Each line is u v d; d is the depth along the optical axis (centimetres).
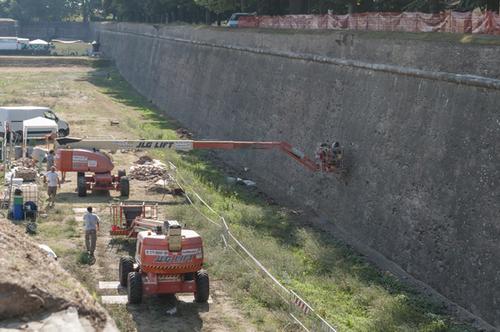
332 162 2995
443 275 2258
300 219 3109
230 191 3466
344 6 4978
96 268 2109
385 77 2856
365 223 2800
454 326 1945
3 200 2747
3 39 12569
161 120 6091
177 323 1714
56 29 16362
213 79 5234
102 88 8575
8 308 872
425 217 2412
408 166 2569
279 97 3894
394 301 2014
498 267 2028
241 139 4403
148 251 1773
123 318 1705
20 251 986
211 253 2247
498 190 2083
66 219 2639
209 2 5903
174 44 6906
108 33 12488
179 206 2844
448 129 2372
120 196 3078
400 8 4559
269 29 4344
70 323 873
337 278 2234
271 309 1844
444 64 2442
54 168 3050
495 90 2170
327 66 3394
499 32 2366
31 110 4453
